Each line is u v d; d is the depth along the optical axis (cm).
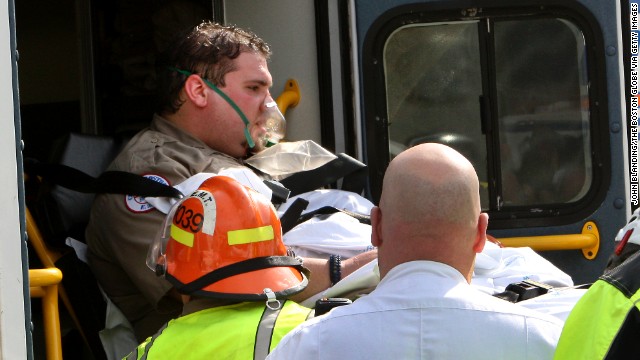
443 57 841
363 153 835
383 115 838
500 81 841
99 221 662
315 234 674
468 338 392
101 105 964
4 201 445
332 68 834
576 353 381
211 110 700
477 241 428
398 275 413
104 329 671
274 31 842
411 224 414
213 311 473
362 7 832
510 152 842
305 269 509
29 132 1081
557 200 845
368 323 398
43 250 671
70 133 729
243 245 485
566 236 830
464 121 841
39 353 788
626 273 382
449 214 412
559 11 838
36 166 685
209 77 700
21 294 450
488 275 649
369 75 835
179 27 911
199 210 492
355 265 639
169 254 495
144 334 673
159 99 716
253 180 657
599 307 380
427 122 841
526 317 401
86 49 962
